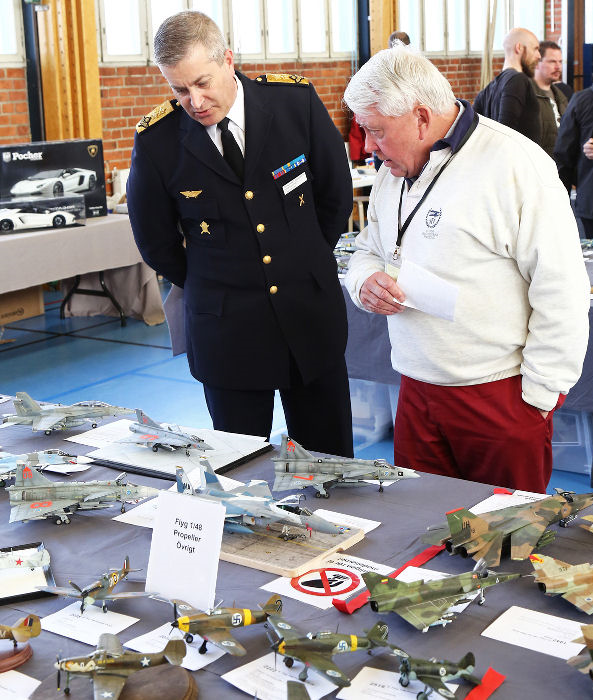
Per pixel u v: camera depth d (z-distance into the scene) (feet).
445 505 5.84
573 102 18.71
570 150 18.99
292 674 4.09
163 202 8.41
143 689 3.89
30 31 23.98
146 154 8.25
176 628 4.44
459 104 6.67
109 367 18.44
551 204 6.41
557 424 12.03
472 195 6.54
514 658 4.13
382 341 12.19
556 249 6.42
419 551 5.22
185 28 7.31
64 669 3.92
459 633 4.35
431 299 6.70
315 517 5.43
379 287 6.97
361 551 5.25
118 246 20.70
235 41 28.94
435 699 3.86
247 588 4.87
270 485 6.23
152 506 6.00
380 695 3.91
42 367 18.51
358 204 27.61
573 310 6.51
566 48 38.01
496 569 4.98
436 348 7.00
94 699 3.81
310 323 8.51
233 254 8.29
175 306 14.26
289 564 5.03
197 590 4.62
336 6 32.45
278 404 15.84
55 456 6.61
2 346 20.21
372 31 33.37
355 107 6.56
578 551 5.11
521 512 5.28
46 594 4.88
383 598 4.42
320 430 9.07
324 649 4.06
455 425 7.16
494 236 6.59
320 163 8.39
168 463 6.59
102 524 5.78
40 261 18.70
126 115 26.23
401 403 7.62
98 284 22.41
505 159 6.42
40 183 19.26
